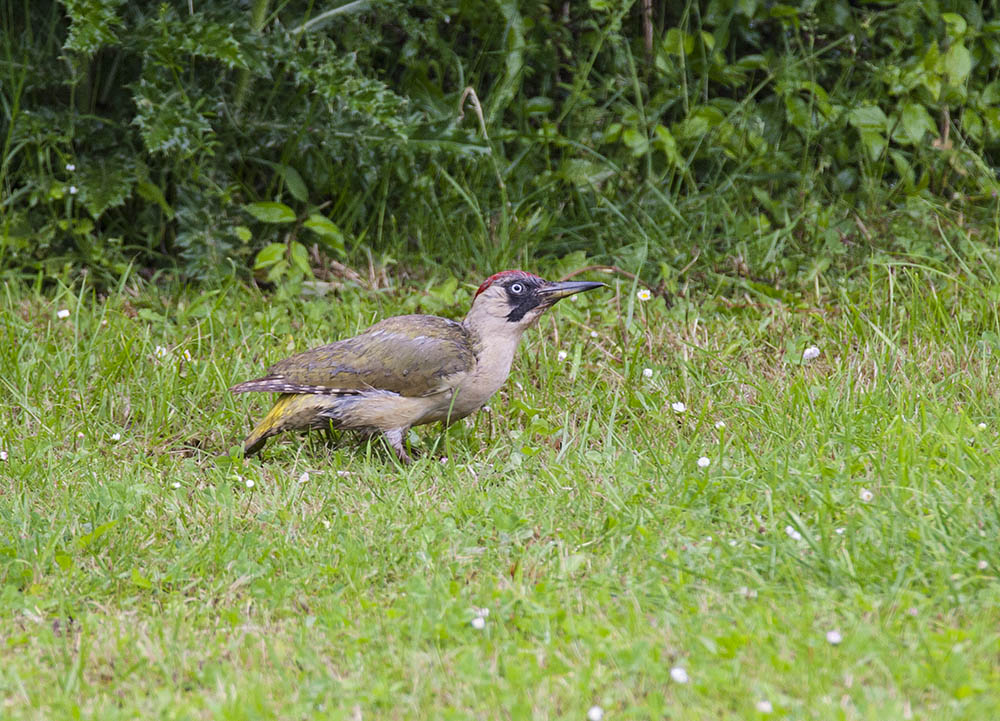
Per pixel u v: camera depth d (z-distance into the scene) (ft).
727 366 39.01
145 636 24.66
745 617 24.18
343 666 23.48
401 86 49.93
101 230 47.67
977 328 40.93
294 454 35.04
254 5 44.06
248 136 45.65
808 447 32.76
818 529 27.86
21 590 27.27
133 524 30.04
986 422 34.88
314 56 43.80
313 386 34.09
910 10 50.72
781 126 51.72
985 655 22.44
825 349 40.47
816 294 44.45
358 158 46.83
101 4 40.73
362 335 34.73
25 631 25.16
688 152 51.06
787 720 20.86
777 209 49.57
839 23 51.49
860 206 49.88
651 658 22.85
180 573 27.40
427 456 34.63
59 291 43.47
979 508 28.14
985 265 43.83
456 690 22.29
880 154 50.37
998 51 51.11
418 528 29.17
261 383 34.37
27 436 35.24
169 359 39.14
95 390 37.81
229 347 40.93
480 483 32.19
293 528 29.84
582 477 31.65
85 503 31.19
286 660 23.88
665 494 30.25
